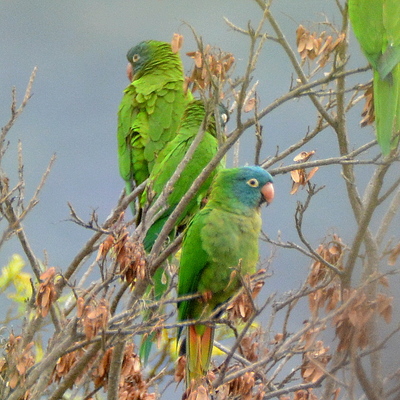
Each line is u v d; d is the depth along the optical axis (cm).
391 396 855
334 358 909
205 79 959
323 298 908
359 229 909
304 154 1038
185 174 1213
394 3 1070
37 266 923
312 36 991
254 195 1052
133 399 900
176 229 1218
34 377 840
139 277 830
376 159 966
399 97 1012
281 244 974
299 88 923
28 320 988
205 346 975
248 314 873
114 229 834
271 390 940
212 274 1051
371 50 1051
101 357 841
